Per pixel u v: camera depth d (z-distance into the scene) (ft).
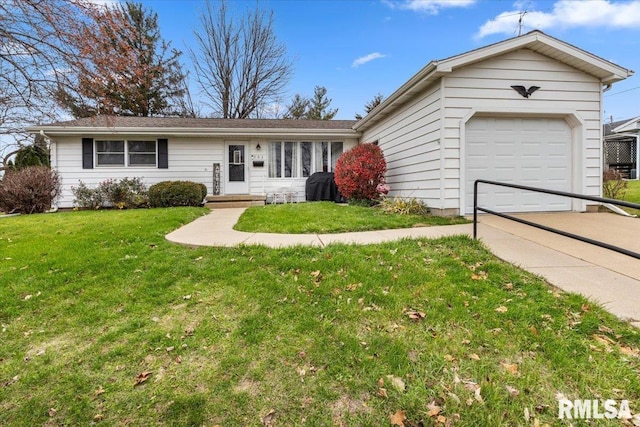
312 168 39.50
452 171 21.22
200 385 6.40
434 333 7.63
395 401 5.78
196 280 10.91
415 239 14.78
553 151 22.41
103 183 33.37
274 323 8.23
